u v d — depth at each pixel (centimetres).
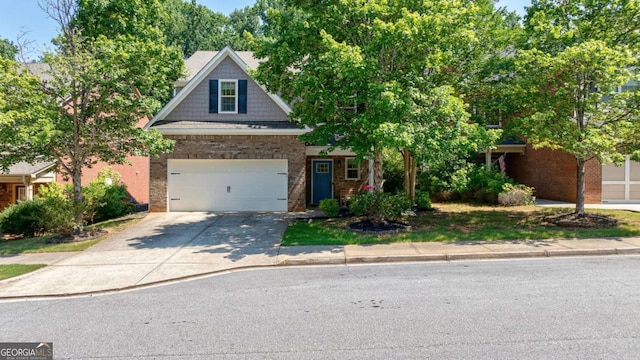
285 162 1570
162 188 1557
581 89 1134
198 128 1525
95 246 1030
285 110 1605
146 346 438
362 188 1755
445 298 590
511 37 1249
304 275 758
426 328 473
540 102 1167
